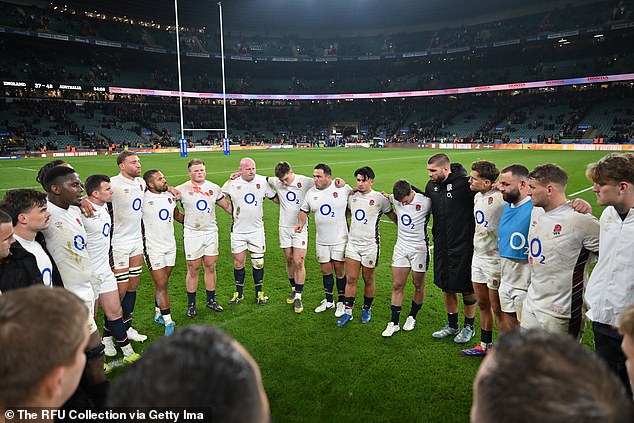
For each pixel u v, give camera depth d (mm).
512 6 49688
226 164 24578
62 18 42500
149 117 45781
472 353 4168
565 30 42875
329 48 57000
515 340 767
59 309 1068
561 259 2900
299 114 57344
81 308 1150
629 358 1214
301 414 3262
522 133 41750
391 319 4801
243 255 5590
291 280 5781
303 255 5297
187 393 617
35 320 1011
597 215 10125
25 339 981
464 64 53250
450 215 4227
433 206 4371
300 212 5238
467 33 51031
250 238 5531
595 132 37781
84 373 3068
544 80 44219
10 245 2379
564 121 41000
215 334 754
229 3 47969
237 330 4793
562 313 2953
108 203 4570
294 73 58969
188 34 52312
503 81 46812
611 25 38375
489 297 4012
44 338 1002
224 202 5469
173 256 4914
